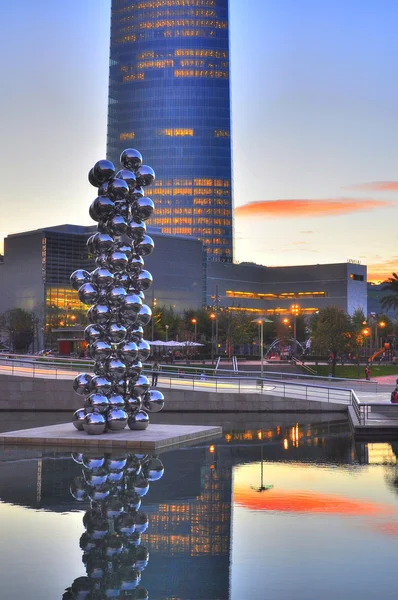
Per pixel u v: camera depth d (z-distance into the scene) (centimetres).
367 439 3462
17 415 4725
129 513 1845
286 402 5103
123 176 3253
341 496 2056
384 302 12250
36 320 19400
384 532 1667
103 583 1323
